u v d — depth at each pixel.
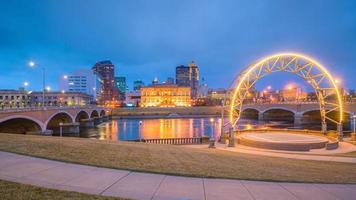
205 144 40.72
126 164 11.91
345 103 87.25
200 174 10.73
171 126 113.88
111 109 172.50
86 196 7.61
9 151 13.38
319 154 29.20
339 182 10.67
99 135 85.94
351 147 35.50
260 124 117.25
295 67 42.16
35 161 11.64
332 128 93.31
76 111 94.81
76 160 12.03
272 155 27.77
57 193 7.73
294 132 49.69
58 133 86.94
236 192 8.71
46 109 65.94
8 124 67.62
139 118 162.25
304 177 11.65
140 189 8.62
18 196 7.30
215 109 190.38
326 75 42.59
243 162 16.27
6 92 149.62
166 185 9.16
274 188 9.36
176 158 15.19
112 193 8.12
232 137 37.22
